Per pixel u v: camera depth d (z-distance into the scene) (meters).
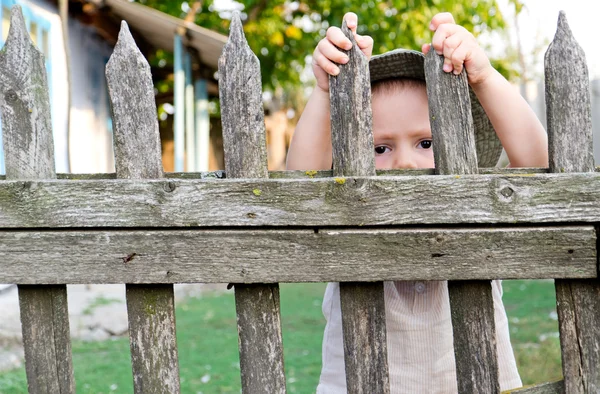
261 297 1.47
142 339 1.48
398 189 1.43
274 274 1.43
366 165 1.47
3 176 1.56
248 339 1.48
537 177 1.42
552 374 3.63
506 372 2.02
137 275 1.44
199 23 10.64
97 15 7.54
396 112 2.07
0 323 4.90
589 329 1.45
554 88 1.46
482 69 1.69
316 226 1.44
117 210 1.45
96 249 1.45
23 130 1.50
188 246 1.44
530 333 4.72
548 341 4.36
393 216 1.43
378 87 2.12
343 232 1.43
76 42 8.21
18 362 4.11
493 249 1.41
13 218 1.45
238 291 1.48
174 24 7.20
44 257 1.45
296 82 12.71
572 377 1.46
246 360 1.48
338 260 1.43
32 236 1.45
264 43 10.20
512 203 1.42
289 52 10.77
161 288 1.48
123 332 5.19
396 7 9.27
